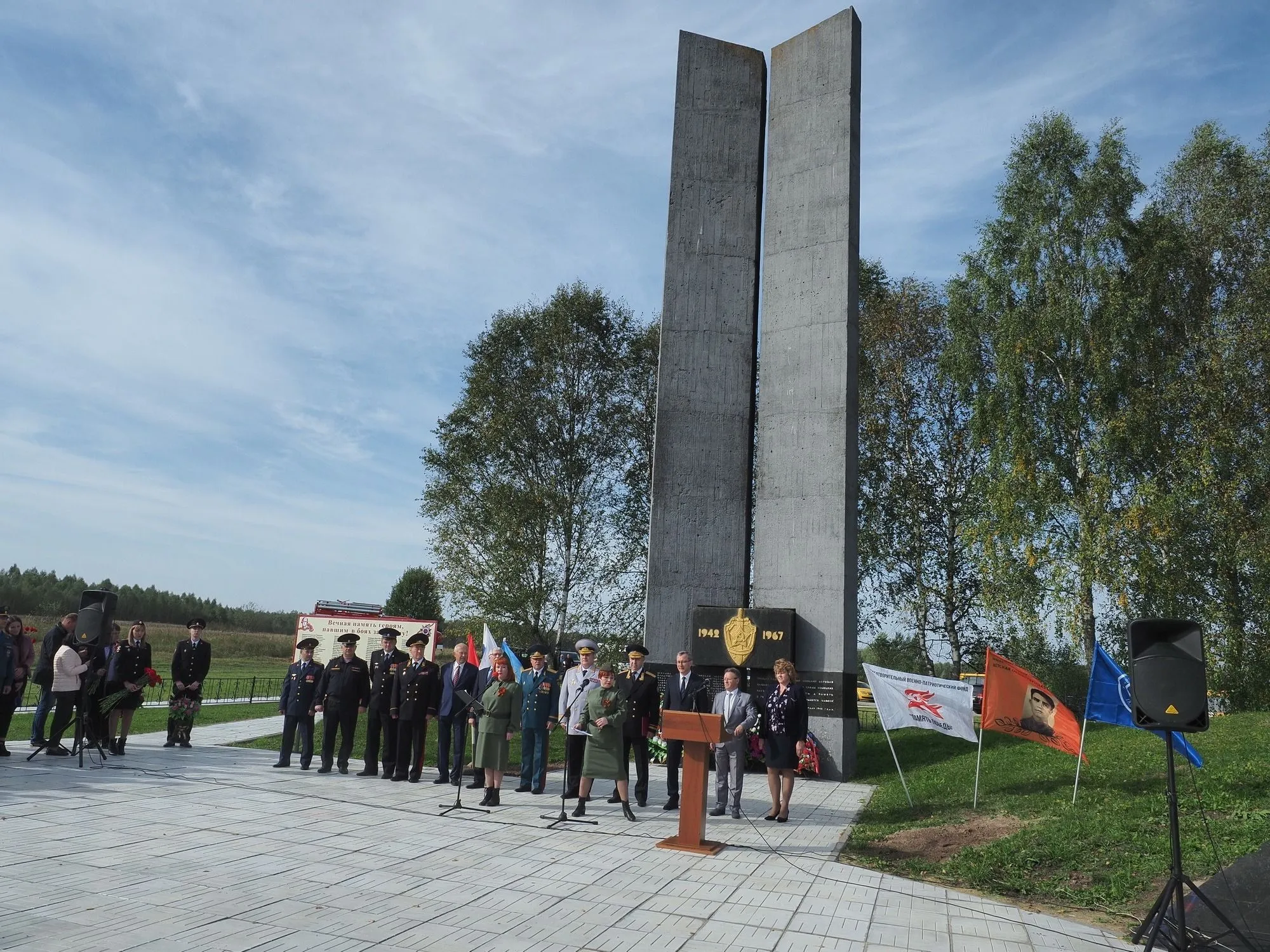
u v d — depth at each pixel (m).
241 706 27.14
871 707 33.00
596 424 33.59
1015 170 27.05
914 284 33.25
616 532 33.59
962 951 6.08
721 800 11.44
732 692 11.37
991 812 10.77
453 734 13.48
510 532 31.48
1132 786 11.01
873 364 32.50
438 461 33.34
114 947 5.43
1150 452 23.53
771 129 18.73
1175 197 27.02
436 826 9.72
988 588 26.05
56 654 13.38
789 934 6.35
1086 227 25.66
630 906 6.89
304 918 6.22
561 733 18.92
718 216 18.73
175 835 8.62
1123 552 22.95
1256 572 22.19
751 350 18.25
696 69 19.33
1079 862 8.23
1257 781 10.02
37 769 12.26
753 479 19.50
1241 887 7.12
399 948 5.68
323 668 14.23
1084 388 25.11
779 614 16.30
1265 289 23.77
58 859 7.51
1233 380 23.36
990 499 25.61
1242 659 22.03
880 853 9.31
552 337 33.50
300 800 10.95
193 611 88.44
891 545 31.64
